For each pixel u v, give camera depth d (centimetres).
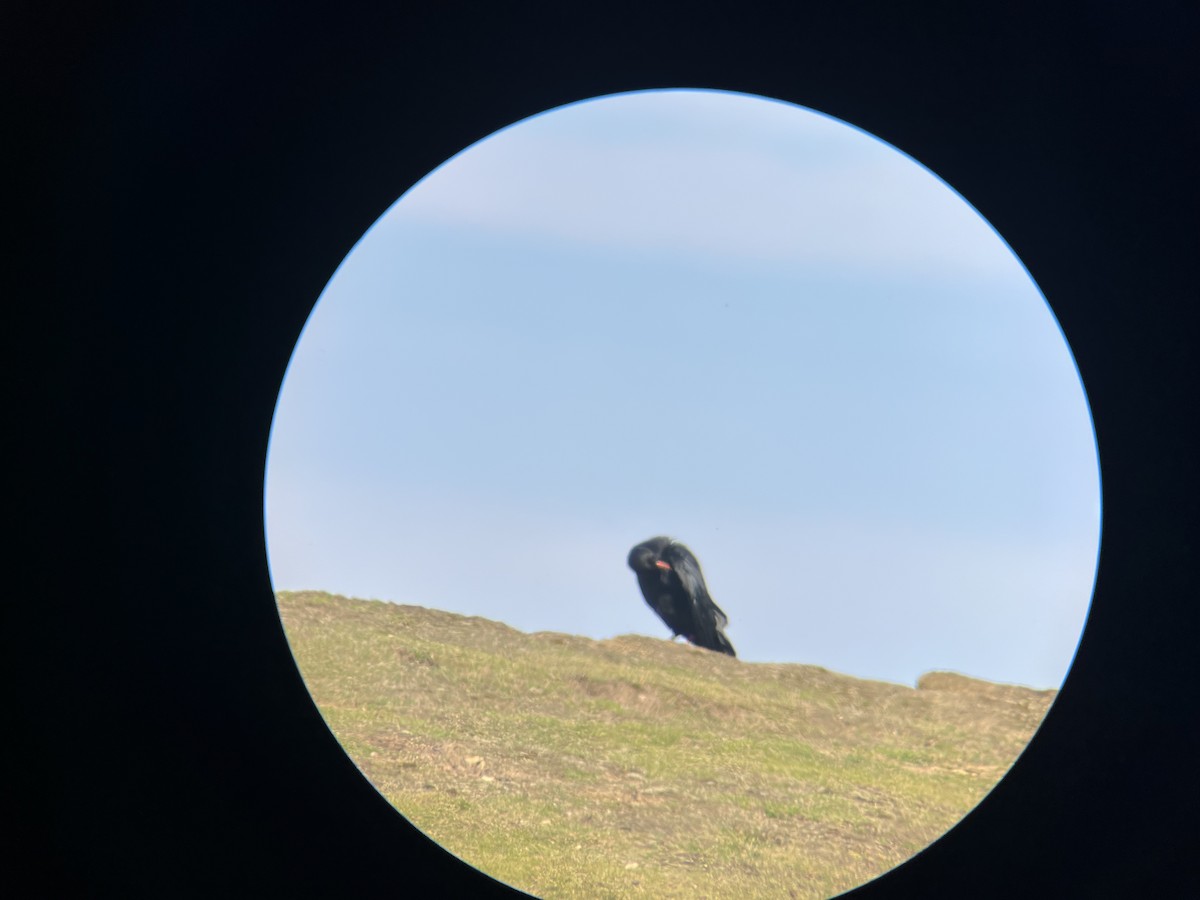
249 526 1034
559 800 6050
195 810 1025
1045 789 1016
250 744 1025
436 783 6109
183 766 1027
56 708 1031
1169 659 1020
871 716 7931
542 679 7275
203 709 1027
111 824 1030
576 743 6569
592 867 5534
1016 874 1006
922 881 1002
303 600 8631
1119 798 1015
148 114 1034
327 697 7006
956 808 6538
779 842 5762
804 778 6450
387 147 1038
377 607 8631
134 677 1030
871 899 1002
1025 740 7719
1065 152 1030
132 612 1030
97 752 1031
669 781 6331
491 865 5447
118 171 1034
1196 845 1007
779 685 7594
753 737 7031
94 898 1029
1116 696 1023
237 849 1023
